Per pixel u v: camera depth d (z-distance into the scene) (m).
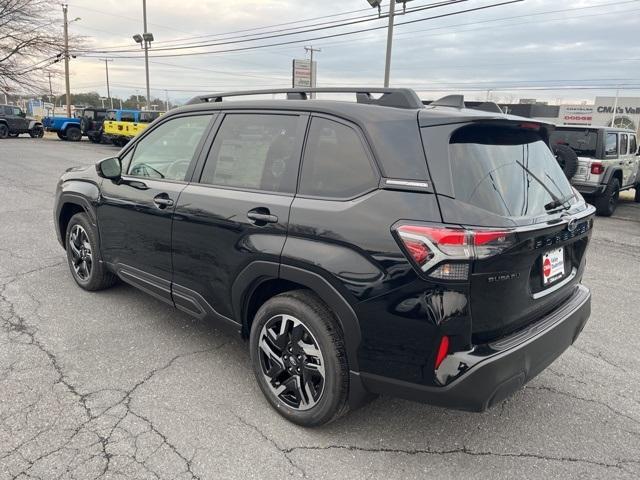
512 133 2.83
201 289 3.36
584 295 3.14
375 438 2.81
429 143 2.45
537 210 2.62
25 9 30.98
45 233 6.94
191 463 2.53
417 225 2.32
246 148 3.21
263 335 2.98
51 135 39.12
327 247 2.59
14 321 4.08
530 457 2.71
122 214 3.99
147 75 34.75
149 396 3.10
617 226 9.79
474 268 2.24
